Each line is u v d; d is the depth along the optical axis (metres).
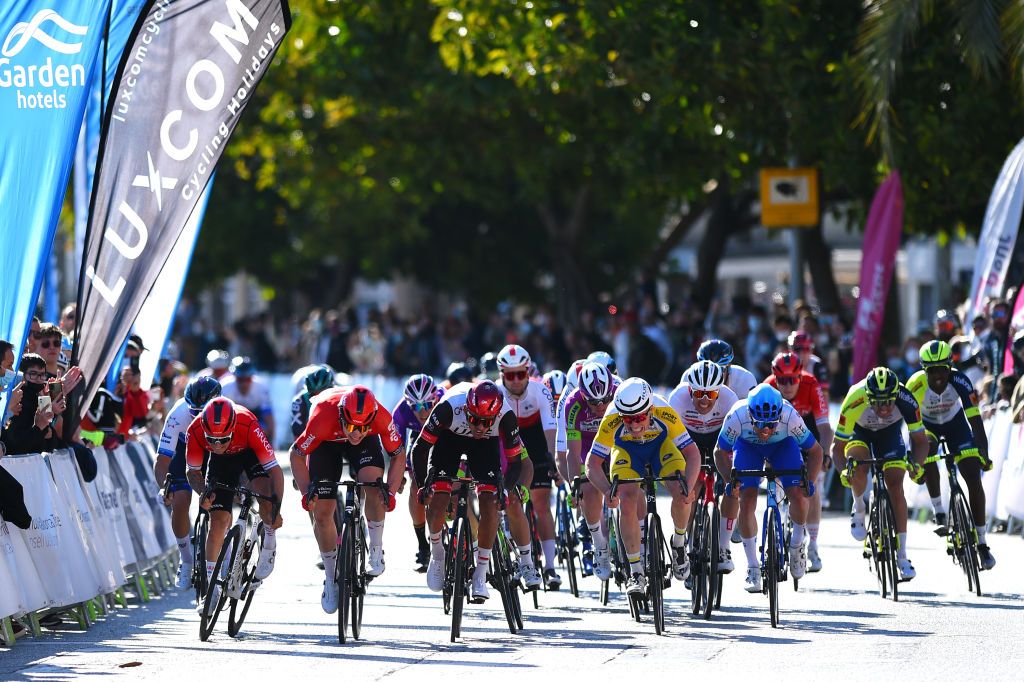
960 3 42.88
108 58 32.84
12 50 29.72
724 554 28.62
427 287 111.12
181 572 30.56
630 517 26.70
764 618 27.72
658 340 64.19
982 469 31.25
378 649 24.88
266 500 26.89
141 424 36.19
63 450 29.25
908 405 29.89
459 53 57.84
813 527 32.00
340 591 25.50
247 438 27.23
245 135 77.75
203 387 29.38
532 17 55.91
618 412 25.98
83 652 24.91
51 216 29.55
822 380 41.09
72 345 32.62
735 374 31.42
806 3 52.41
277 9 30.86
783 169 51.50
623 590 28.97
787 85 51.84
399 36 67.06
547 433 31.53
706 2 52.72
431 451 27.53
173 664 23.55
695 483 28.42
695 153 65.69
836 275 107.25
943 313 47.25
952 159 53.19
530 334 75.38
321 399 27.50
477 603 27.70
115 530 31.42
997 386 43.03
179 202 30.69
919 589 31.05
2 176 29.48
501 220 103.94
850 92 50.53
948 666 22.33
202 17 30.83
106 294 30.52
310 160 75.62
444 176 77.25
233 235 106.31
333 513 27.05
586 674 22.12
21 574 26.16
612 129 67.81
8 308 29.08
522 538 29.23
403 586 33.34
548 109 64.69
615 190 75.00
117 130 30.56
